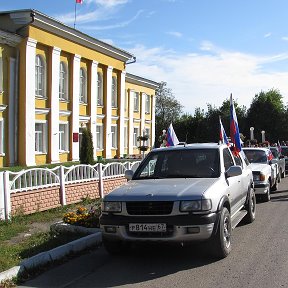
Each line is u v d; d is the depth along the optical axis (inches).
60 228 352.8
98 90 1455.5
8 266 251.6
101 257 290.7
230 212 300.5
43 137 1136.2
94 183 543.2
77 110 1272.1
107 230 269.4
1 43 1002.1
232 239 329.1
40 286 231.0
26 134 1050.1
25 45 1050.1
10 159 1030.4
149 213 259.4
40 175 439.8
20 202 408.5
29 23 1045.2
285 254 282.4
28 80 1056.2
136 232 260.8
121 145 1582.2
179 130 2940.5
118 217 265.0
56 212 444.1
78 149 1275.8
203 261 269.7
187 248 304.2
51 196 455.2
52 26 1125.1
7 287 228.4
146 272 251.4
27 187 418.6
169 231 256.1
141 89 1886.1
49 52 1150.3
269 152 662.5
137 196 264.2
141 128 1892.2
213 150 325.1
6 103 1024.2
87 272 255.6
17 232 351.6
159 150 338.3
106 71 1462.8
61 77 1232.2
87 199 515.5
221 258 273.1
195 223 252.8
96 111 1397.6
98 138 1454.2
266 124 2775.6
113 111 1547.7
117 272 253.6
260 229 368.5
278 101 2918.3
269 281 226.4
